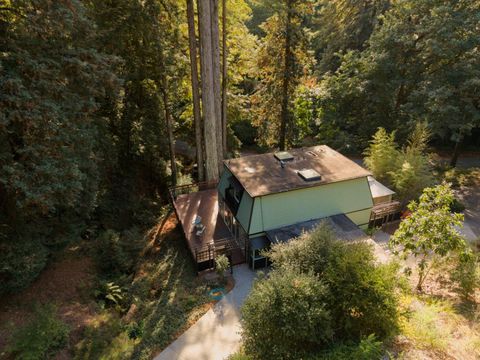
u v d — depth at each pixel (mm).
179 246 16047
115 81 11711
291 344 7621
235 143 25719
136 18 16672
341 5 33594
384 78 24141
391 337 7812
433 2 20797
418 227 9977
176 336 10477
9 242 10406
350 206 14977
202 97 18891
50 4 9305
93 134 13430
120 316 11500
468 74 19359
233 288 12664
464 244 9719
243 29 24141
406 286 9156
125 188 20500
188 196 19547
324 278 8547
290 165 15984
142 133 21609
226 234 15758
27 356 8531
